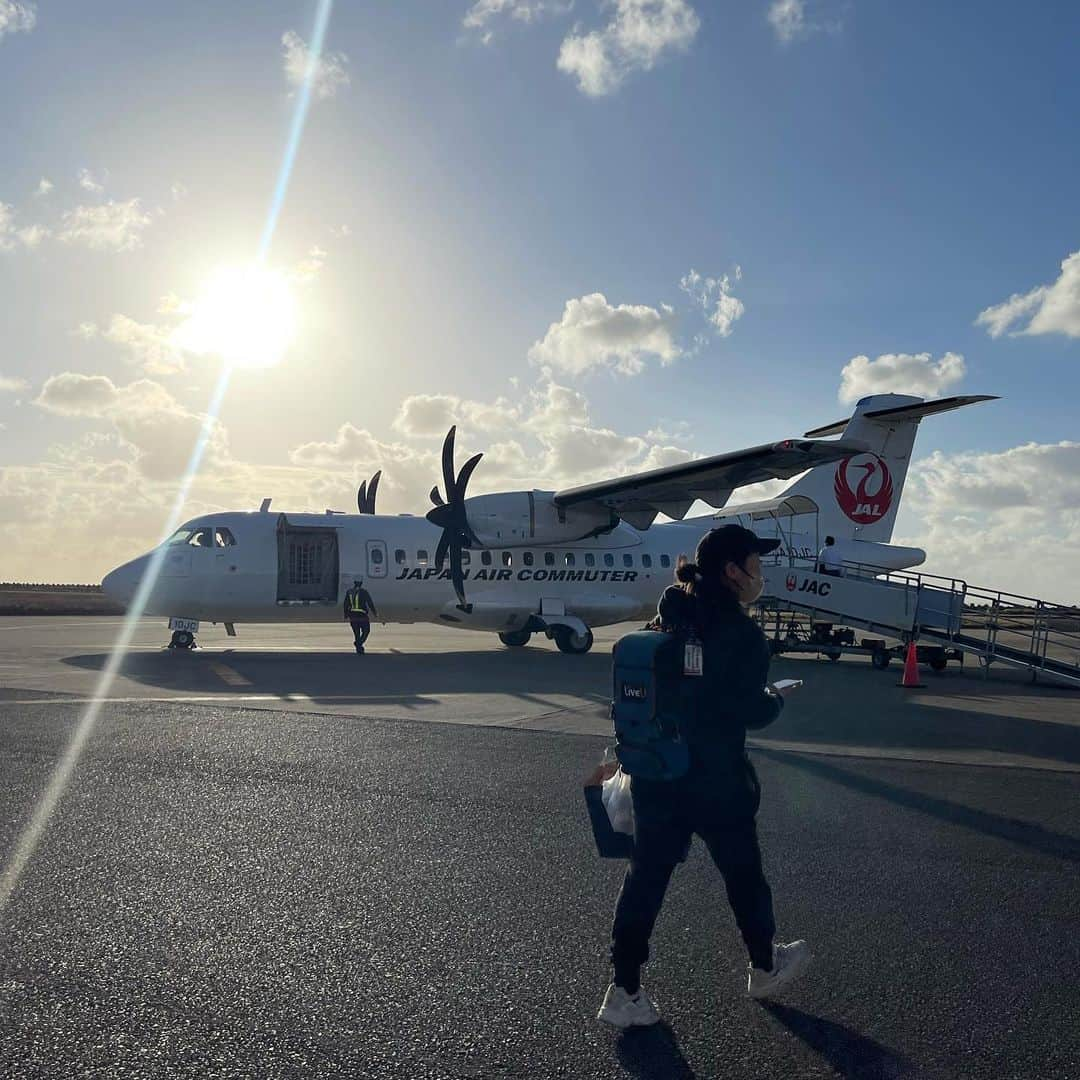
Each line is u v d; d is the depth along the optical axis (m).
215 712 10.73
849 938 4.45
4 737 9.01
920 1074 3.23
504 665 17.75
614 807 3.84
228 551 19.38
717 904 4.91
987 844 6.02
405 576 20.36
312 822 6.29
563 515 20.91
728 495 19.84
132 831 6.00
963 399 18.94
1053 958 4.22
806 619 22.50
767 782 7.73
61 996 3.71
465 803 6.83
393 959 4.14
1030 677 18.55
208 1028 3.47
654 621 3.75
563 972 4.03
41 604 50.53
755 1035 3.49
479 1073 3.19
